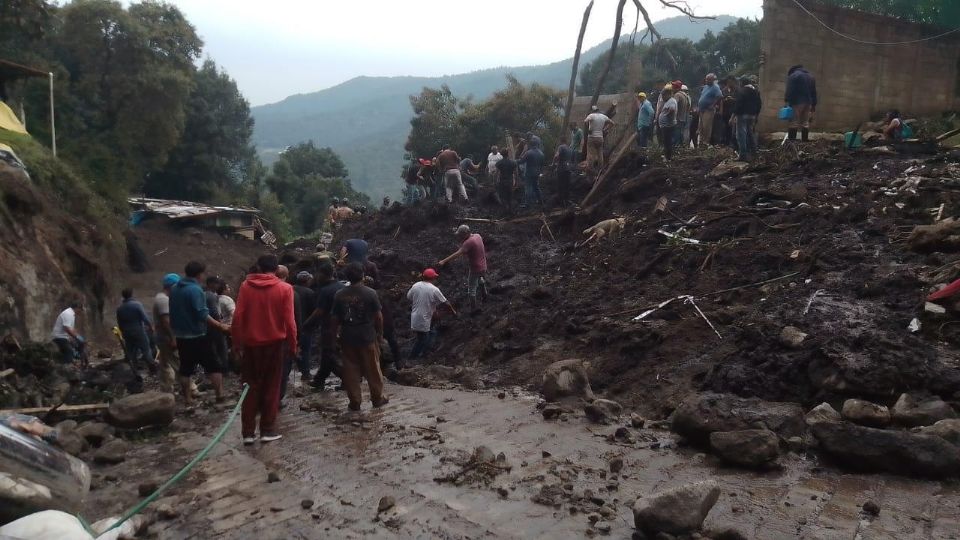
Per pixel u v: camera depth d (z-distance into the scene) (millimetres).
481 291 13367
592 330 9672
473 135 38375
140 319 11492
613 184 15758
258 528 4480
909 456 4812
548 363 9469
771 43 17531
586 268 12562
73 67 33406
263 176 63812
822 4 18031
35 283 13703
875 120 19000
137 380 10445
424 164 20969
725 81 16516
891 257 8375
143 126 32594
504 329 11266
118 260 20656
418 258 16672
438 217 18562
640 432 6336
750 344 7266
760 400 6023
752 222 10758
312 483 5293
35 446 4617
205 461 5891
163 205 34531
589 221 14719
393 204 21547
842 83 18578
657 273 10930
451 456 5793
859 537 3949
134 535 4352
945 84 20109
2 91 21625
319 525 4508
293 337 6535
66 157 25875
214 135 45188
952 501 4406
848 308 7289
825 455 5246
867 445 4949
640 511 4109
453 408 7594
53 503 4461
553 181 18516
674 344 8281
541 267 13828
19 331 12711
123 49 32250
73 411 7230
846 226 9602
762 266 9500
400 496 4969
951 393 5766
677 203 13086
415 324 11562
